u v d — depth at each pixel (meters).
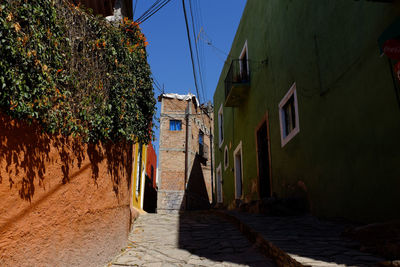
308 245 4.13
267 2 10.81
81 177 3.54
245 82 12.91
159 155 23.00
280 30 9.48
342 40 5.86
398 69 4.11
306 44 7.54
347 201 5.66
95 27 3.87
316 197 6.89
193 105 25.25
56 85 2.91
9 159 2.34
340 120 5.92
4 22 2.21
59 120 2.99
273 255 4.17
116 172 4.82
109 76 4.05
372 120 4.93
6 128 2.31
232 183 15.47
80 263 3.43
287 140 8.68
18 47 2.33
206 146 27.00
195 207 23.45
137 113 4.91
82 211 3.55
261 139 11.32
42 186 2.76
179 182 22.70
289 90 8.60
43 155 2.79
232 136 15.91
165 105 24.03
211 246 5.29
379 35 4.77
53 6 2.85
